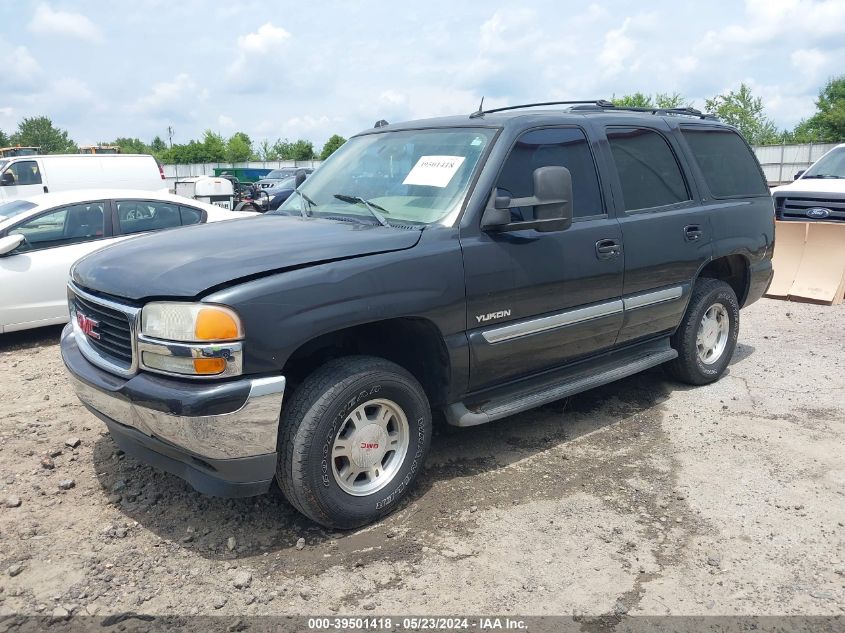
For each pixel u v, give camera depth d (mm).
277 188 20438
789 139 59719
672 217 5016
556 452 4492
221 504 3773
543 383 4477
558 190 3830
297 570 3217
